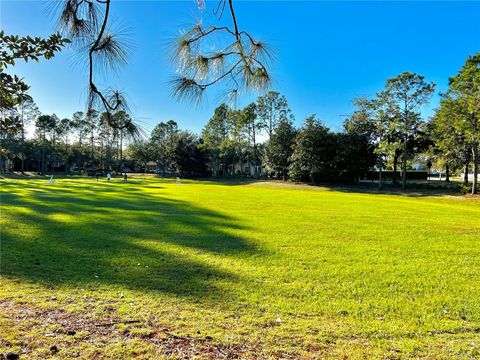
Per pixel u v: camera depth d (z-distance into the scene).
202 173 49.03
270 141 38.91
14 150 42.19
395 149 28.55
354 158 31.27
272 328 3.29
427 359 2.78
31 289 4.10
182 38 2.24
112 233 7.74
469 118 21.58
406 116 27.75
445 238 8.04
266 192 23.06
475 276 5.16
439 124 23.88
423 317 3.66
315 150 32.56
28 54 1.89
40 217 9.53
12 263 5.17
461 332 3.32
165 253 6.15
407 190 28.27
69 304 3.68
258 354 2.78
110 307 3.64
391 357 2.80
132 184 30.36
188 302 3.90
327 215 11.65
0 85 1.92
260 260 5.86
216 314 3.59
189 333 3.11
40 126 47.38
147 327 3.19
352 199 18.61
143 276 4.82
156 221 9.66
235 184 37.22
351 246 7.06
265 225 9.40
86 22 1.90
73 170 60.84
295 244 7.15
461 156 27.12
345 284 4.71
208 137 42.78
